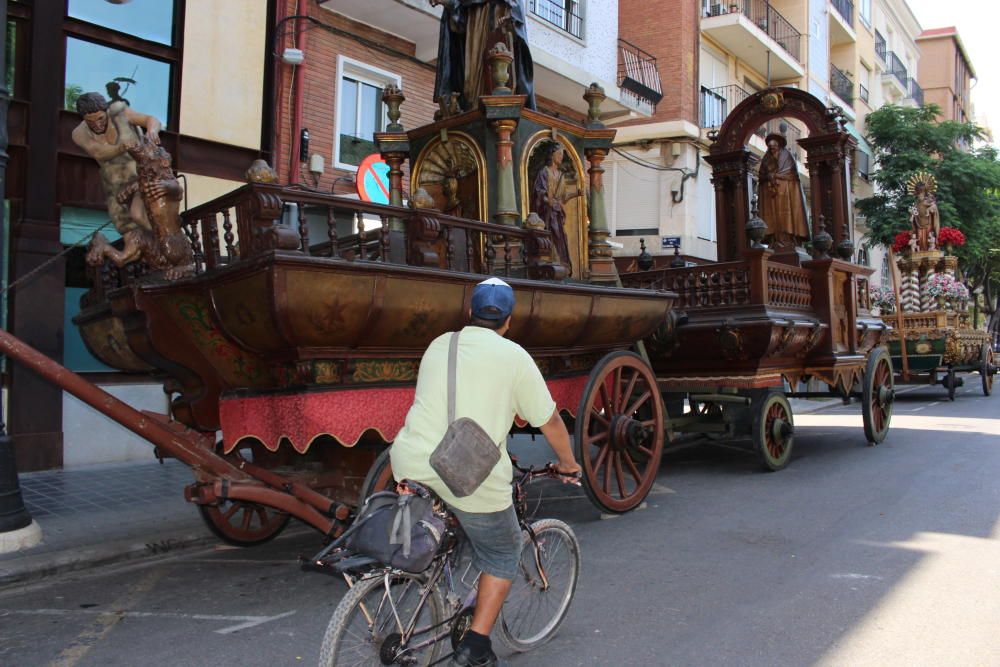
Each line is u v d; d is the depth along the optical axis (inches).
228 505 246.4
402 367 185.5
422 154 264.8
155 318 176.4
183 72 387.2
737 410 318.0
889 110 1036.5
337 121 459.2
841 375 351.3
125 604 176.2
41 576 198.2
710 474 315.9
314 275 153.8
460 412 111.0
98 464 352.2
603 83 609.3
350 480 193.9
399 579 117.0
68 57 355.9
